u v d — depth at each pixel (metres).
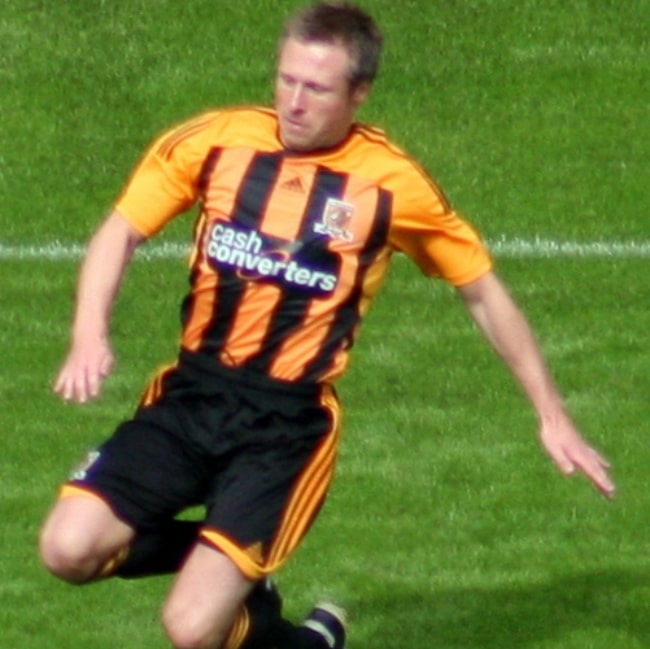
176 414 20.42
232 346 20.30
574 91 43.75
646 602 25.12
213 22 45.38
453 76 44.00
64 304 34.56
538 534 26.97
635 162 41.16
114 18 45.41
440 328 33.81
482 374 32.03
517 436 29.86
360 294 20.36
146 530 20.30
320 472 20.30
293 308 20.17
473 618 24.72
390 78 43.84
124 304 34.56
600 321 34.22
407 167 20.33
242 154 20.34
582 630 24.39
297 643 21.80
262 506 19.89
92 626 24.45
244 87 43.44
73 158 40.72
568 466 20.42
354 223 20.14
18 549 26.30
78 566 19.81
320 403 20.36
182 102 42.91
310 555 26.25
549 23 45.75
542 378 20.73
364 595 25.25
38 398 31.00
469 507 27.70
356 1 46.25
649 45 45.31
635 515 27.55
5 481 28.23
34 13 45.50
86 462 20.52
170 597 19.72
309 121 19.92
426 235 20.47
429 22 45.59
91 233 37.84
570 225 38.50
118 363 32.25
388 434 29.92
